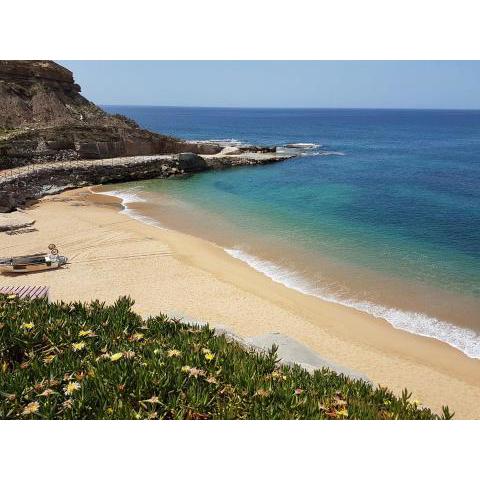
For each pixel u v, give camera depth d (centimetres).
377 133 15488
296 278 2423
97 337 710
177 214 3834
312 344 1750
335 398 605
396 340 1795
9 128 6022
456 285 2325
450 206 4203
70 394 532
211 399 541
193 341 734
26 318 757
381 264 2633
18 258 2458
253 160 6888
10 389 531
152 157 5972
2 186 4050
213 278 2389
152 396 527
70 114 6969
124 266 2533
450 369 1600
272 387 600
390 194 4797
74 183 4981
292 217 3744
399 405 620
